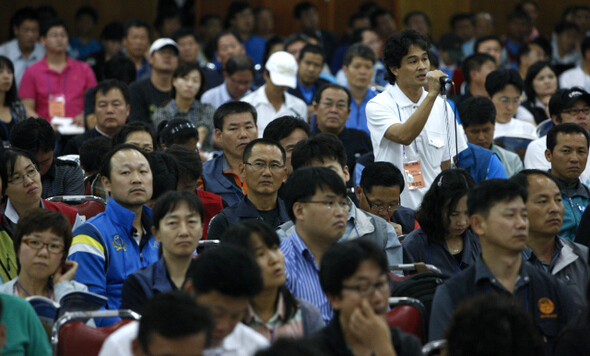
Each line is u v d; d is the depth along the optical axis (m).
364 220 9.92
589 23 28.42
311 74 19.58
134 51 22.23
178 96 17.72
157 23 26.27
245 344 7.01
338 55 25.17
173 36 22.55
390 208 10.84
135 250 9.85
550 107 14.62
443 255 9.85
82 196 11.37
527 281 8.12
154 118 17.64
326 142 10.38
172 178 10.83
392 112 11.92
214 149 16.48
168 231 8.49
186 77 17.62
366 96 18.70
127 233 9.83
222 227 10.77
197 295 6.62
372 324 6.54
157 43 18.62
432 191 9.85
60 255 8.62
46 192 12.27
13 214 10.10
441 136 12.13
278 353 5.28
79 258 9.34
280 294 7.68
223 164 13.30
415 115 11.31
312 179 8.41
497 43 22.78
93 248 9.45
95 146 13.05
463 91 20.05
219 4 29.50
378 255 6.77
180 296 6.09
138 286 8.55
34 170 10.17
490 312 6.54
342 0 30.22
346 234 9.77
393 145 11.93
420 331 7.94
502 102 16.52
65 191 12.45
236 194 13.01
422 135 12.01
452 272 9.76
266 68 17.66
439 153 12.13
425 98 11.26
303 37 21.52
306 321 7.71
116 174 9.80
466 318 6.58
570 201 11.94
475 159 13.08
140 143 12.94
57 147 17.81
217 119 13.28
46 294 8.80
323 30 27.14
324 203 8.36
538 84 18.25
